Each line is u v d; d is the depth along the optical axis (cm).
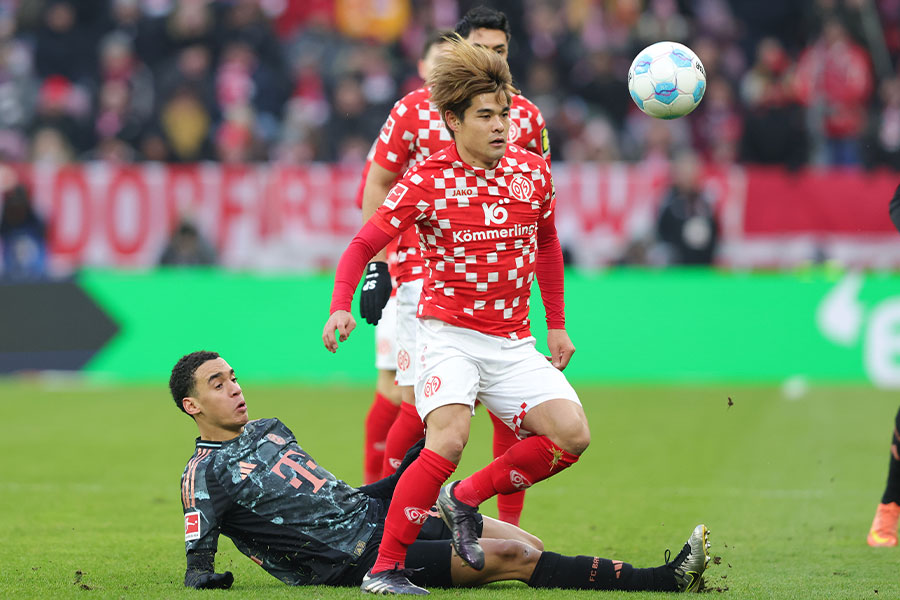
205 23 6375
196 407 1731
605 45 6388
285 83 6206
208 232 5181
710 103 6097
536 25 6347
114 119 5962
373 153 2219
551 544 2205
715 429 3728
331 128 5825
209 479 1722
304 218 5159
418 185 1689
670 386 4784
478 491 1692
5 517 2467
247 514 1728
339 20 6644
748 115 5966
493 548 1700
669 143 5803
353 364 5050
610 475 2986
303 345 5053
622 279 5041
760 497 2697
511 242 1703
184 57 6050
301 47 6456
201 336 5072
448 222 1688
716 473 3009
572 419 1661
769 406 4212
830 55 6075
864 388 4688
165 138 5878
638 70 1894
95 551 2102
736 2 6850
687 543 1683
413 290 2120
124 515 2497
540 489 2808
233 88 6062
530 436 1711
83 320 5078
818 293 4953
